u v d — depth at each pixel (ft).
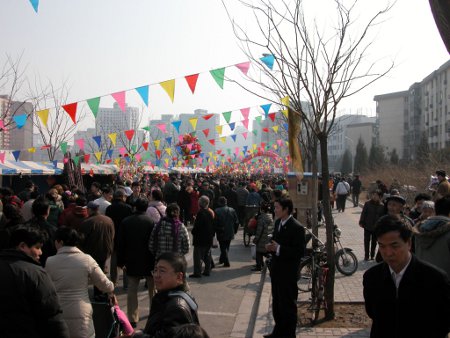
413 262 9.80
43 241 12.26
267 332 21.49
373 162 192.75
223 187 72.23
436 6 12.65
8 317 10.41
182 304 10.11
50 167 64.39
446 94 194.18
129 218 23.91
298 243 19.80
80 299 14.96
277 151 143.54
